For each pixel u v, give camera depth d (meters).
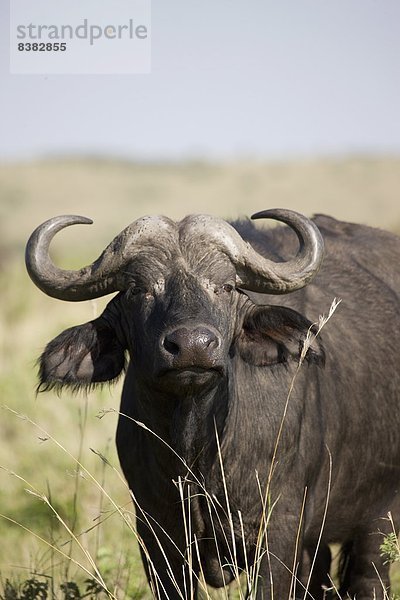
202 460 19.67
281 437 20.20
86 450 34.50
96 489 31.53
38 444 35.16
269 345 19.88
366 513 23.53
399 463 24.00
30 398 39.09
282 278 19.22
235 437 19.80
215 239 18.80
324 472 21.61
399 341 24.16
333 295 23.34
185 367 17.09
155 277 18.55
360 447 22.61
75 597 21.45
